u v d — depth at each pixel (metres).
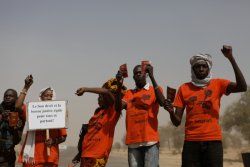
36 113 8.06
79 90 7.00
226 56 6.51
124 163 36.34
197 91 6.80
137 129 7.40
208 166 6.52
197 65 6.77
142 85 7.72
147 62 7.33
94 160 7.17
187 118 6.80
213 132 6.52
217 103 6.68
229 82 6.71
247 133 53.78
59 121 8.09
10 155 7.98
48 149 7.85
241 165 40.25
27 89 7.93
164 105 6.90
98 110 7.53
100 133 7.27
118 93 7.16
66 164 33.53
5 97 8.08
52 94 8.50
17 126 7.95
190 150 6.65
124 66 7.10
